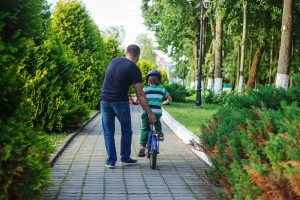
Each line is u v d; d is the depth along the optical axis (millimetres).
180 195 5773
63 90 11328
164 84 31984
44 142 5066
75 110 11648
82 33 17859
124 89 7402
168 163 7988
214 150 5785
